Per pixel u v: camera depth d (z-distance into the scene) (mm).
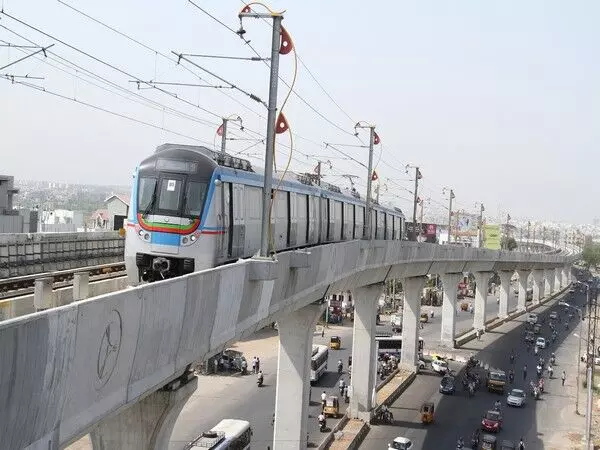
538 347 96688
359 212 53844
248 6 22734
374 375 57406
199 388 59969
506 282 122688
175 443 45688
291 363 40031
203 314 19766
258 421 51938
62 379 12906
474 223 164000
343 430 52469
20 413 11625
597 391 72812
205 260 25797
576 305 150375
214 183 26156
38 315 11734
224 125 44906
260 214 32094
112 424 22375
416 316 74688
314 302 39312
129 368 15828
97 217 107125
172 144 27188
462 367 81750
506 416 61875
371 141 47406
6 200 62500
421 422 57844
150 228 25641
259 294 25062
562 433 57781
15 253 33188
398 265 56781
